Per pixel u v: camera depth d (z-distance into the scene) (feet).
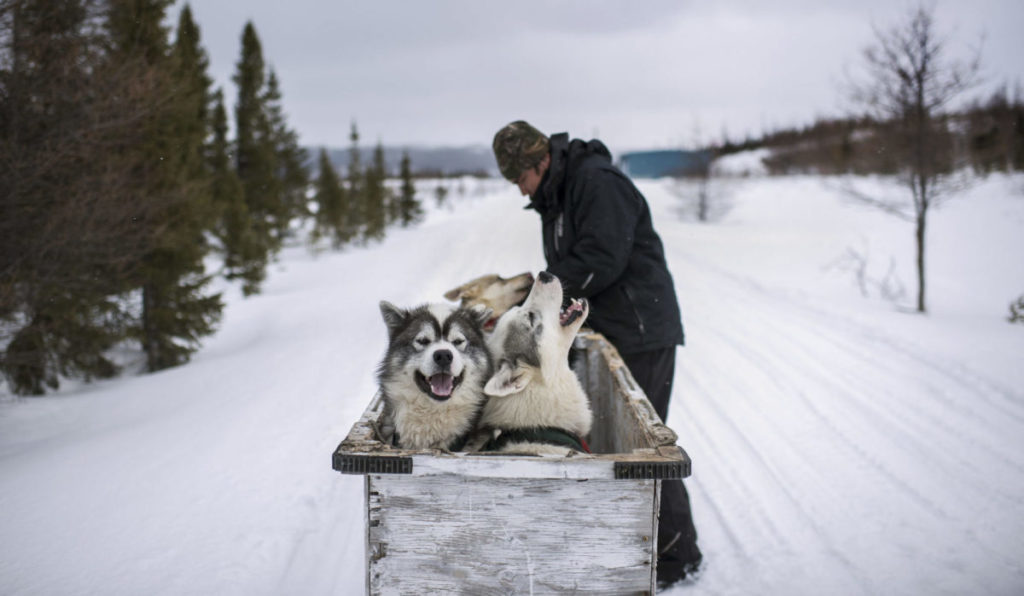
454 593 5.84
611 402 9.66
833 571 9.97
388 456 5.60
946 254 41.57
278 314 38.01
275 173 80.48
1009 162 70.18
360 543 10.73
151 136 28.35
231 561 10.03
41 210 21.18
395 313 8.98
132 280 27.63
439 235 77.15
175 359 30.99
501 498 5.66
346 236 96.89
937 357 20.56
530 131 10.57
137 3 29.17
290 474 13.35
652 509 5.64
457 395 8.13
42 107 21.21
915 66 27.27
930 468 13.43
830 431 15.67
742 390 18.95
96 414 21.67
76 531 11.05
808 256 46.50
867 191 70.23
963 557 10.18
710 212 83.97
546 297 8.25
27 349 23.73
